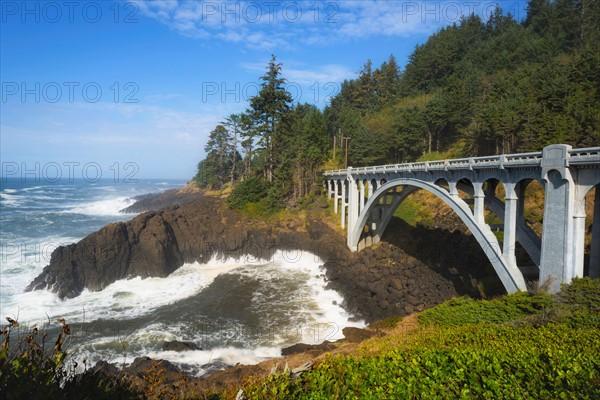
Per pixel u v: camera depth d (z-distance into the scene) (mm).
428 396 7039
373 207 38125
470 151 49469
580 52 50312
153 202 82312
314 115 57312
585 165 16109
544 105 39188
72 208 78938
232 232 46312
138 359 18109
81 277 34000
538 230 29641
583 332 11875
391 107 77562
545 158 17391
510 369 8078
